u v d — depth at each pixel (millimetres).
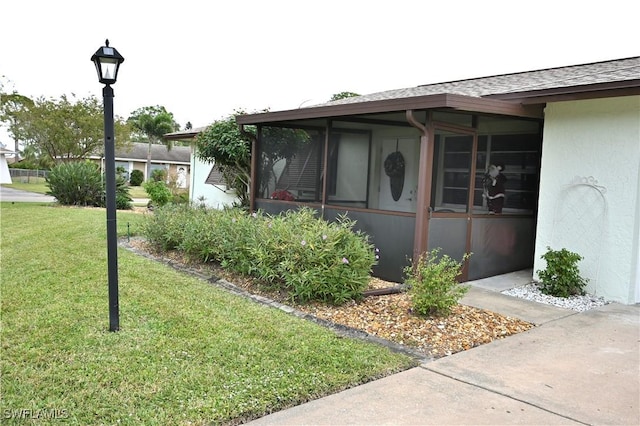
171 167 43469
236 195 13062
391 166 6906
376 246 6930
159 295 5410
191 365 3529
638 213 5867
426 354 4070
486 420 2949
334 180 7723
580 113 6348
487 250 7031
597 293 6199
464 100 5707
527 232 7586
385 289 5922
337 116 7141
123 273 6430
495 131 6902
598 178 6188
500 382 3531
